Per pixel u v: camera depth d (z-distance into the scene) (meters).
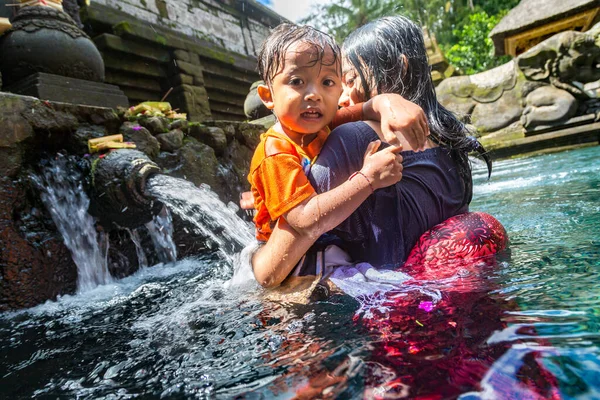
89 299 2.19
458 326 0.88
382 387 0.70
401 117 1.28
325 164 1.39
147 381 0.92
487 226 1.44
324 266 1.41
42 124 2.50
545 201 2.63
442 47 22.84
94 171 2.56
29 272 2.27
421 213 1.48
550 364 0.67
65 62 3.63
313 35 1.42
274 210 1.34
